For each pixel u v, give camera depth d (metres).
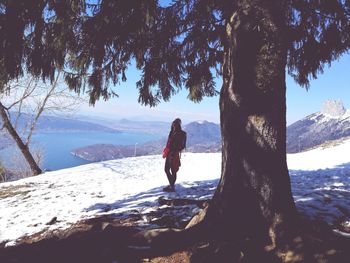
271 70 5.02
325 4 6.54
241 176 5.16
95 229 6.48
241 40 5.11
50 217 8.47
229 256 4.64
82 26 6.13
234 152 5.23
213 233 5.21
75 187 12.20
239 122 5.17
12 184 14.30
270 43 4.98
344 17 6.71
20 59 5.20
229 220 5.16
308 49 7.36
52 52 5.87
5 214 9.38
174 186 10.74
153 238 5.39
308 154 18.28
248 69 5.09
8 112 17.52
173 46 7.66
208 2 6.79
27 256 5.89
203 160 18.62
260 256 4.65
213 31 7.39
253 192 5.08
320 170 12.09
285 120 5.20
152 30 7.22
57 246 6.04
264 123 5.06
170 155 9.83
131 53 7.35
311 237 4.80
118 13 5.86
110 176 14.27
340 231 5.55
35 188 12.80
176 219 6.78
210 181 11.42
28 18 4.98
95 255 5.27
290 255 4.55
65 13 5.38
